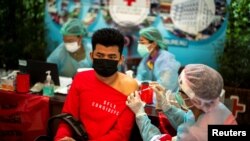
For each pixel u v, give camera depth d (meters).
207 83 1.51
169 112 1.88
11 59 3.71
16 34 3.81
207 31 3.51
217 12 3.45
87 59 3.00
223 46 3.41
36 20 3.88
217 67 3.42
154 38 2.84
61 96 2.39
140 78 2.92
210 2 3.45
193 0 3.50
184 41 3.61
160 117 2.02
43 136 2.04
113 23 3.77
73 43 2.90
